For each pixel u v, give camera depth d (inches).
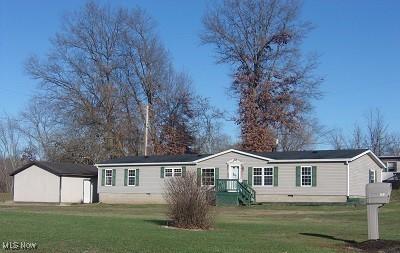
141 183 1887.3
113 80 2461.9
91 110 2427.4
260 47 2351.1
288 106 2303.2
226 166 1740.9
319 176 1595.7
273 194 1654.8
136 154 2471.7
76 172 2110.0
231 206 1585.9
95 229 685.9
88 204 1935.3
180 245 543.2
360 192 1627.7
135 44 2497.5
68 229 671.1
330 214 1255.5
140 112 2470.5
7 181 3061.0
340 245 626.8
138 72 2513.5
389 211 1282.0
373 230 637.9
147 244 542.9
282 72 2327.8
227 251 512.7
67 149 2469.2
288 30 2324.1
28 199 2124.8
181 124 2583.7
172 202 802.8
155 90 2534.5
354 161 1600.6
